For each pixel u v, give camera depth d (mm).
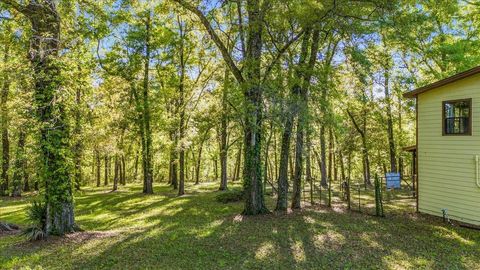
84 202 19344
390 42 14820
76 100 10062
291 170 30703
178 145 20344
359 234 9953
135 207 17266
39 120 9109
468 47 17312
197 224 11922
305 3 9602
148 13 20188
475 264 7559
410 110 23984
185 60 22297
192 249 8633
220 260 7801
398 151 26219
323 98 12539
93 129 11031
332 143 28219
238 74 12078
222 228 10852
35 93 9117
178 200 18812
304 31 11758
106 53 20219
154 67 22656
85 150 10438
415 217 12586
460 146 11781
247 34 12953
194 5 12156
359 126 25656
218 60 19406
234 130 22969
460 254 8258
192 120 21312
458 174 11836
